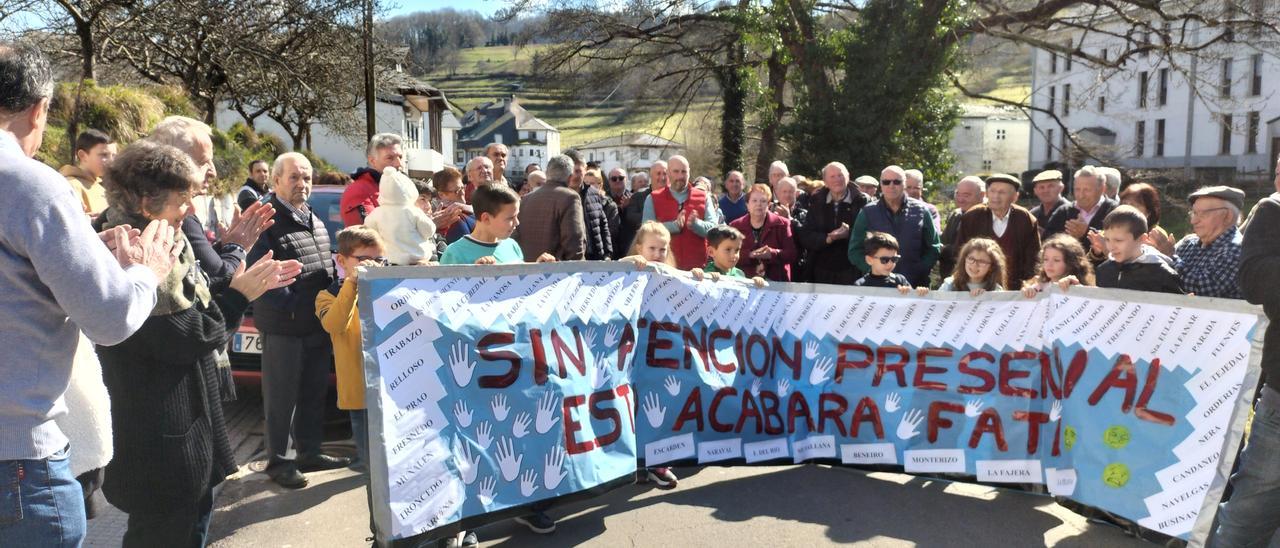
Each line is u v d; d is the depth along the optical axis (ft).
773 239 23.61
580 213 20.88
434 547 12.41
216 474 10.50
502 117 325.01
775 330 15.78
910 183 28.96
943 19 59.77
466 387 11.98
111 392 9.39
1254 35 62.64
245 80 74.79
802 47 63.41
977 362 14.79
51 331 7.14
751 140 82.07
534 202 20.86
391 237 15.44
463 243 14.58
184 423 9.63
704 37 77.46
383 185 15.52
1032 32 72.18
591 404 13.35
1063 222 22.20
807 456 15.80
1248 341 11.57
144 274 7.69
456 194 22.12
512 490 12.35
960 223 22.50
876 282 16.96
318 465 16.24
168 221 9.36
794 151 62.54
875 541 13.10
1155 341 12.64
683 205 25.27
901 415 15.24
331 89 77.05
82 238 6.97
